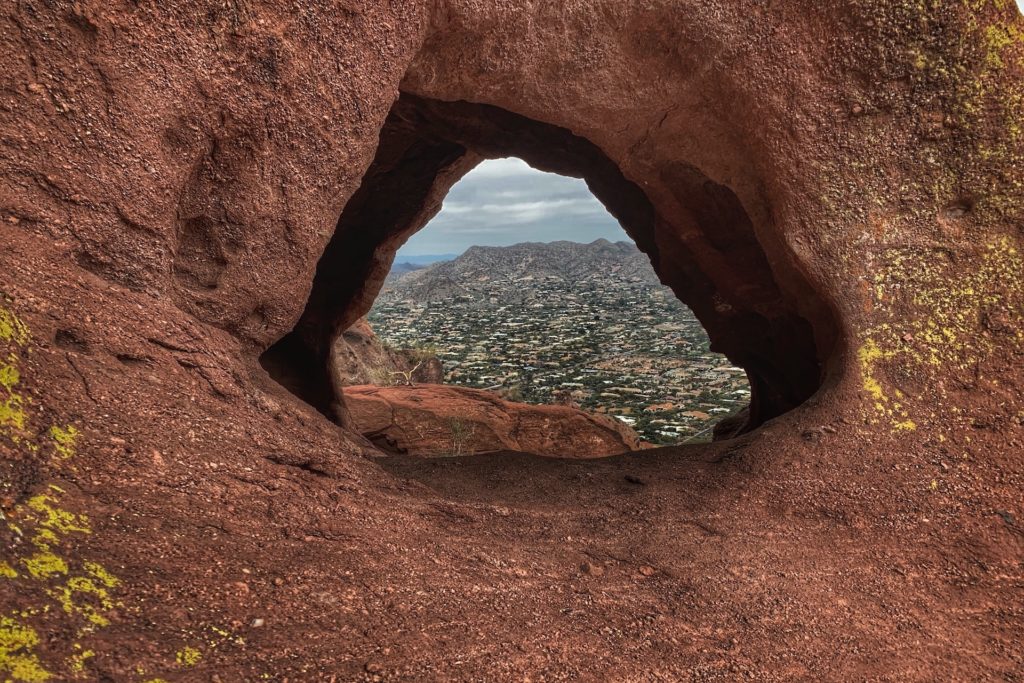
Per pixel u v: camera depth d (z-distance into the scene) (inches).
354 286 448.1
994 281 182.2
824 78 187.0
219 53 139.7
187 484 106.8
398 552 117.0
